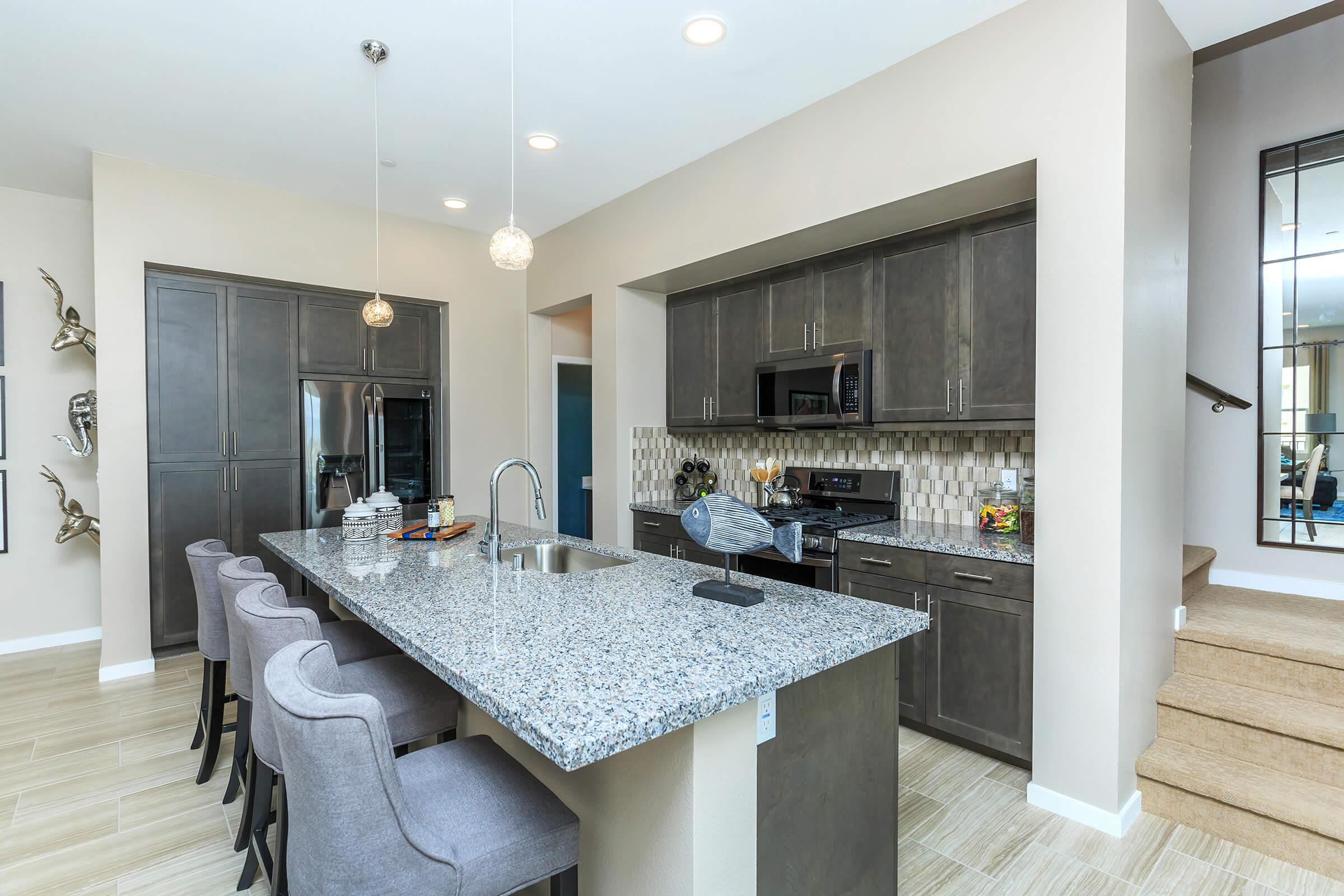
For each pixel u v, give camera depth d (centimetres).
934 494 339
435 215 455
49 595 420
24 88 289
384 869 108
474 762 149
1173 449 252
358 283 439
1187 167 258
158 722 309
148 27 245
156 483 381
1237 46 305
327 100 300
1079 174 220
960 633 266
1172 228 246
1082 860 205
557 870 129
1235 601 306
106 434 361
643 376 436
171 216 375
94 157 354
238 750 237
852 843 161
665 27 247
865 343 326
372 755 105
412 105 305
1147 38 223
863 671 163
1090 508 219
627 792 142
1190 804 220
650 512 414
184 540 389
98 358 358
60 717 313
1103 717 218
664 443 450
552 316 529
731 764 131
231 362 403
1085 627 221
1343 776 210
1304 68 322
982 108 245
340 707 103
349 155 359
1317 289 319
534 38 253
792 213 312
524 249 241
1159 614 245
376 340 458
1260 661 243
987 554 256
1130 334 217
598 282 436
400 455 466
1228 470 342
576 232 457
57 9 234
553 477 531
